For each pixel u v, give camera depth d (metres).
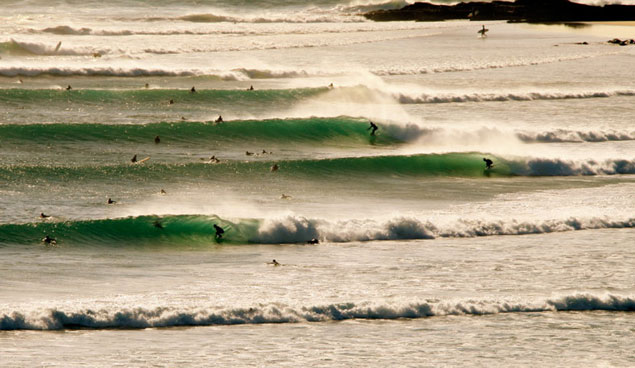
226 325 61.91
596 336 62.12
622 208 98.12
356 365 55.78
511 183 111.56
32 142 114.88
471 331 62.31
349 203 98.50
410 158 115.69
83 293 66.38
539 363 57.09
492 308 66.38
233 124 127.38
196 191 100.12
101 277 71.00
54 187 97.06
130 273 72.62
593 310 67.19
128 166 105.56
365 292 69.00
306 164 111.50
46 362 54.09
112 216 88.25
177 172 105.69
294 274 73.50
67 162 107.12
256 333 60.72
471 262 78.12
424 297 68.00
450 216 91.69
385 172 113.19
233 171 107.75
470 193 105.25
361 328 62.34
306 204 97.19
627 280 73.81
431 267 76.31
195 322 61.91
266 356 56.69
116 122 128.75
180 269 74.38
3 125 116.81
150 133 122.50
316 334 60.91
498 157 118.31
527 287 71.38
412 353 58.00
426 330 62.28
